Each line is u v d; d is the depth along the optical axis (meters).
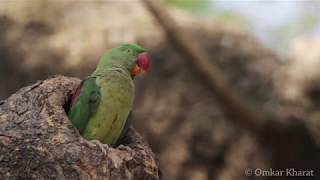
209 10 17.02
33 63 15.42
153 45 15.18
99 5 16.45
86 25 15.94
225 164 14.24
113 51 6.50
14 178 5.14
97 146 5.46
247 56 15.37
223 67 15.16
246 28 17.11
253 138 14.11
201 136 14.40
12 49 15.66
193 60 12.42
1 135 5.33
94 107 6.01
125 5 16.38
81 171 5.28
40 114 5.59
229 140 14.32
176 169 14.21
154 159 5.96
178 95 14.67
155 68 14.95
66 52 15.45
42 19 16.14
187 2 16.77
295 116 13.57
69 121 5.59
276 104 14.51
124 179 5.49
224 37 15.61
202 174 14.19
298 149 13.50
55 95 5.86
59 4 16.50
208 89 12.75
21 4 16.39
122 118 6.18
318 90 14.10
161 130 14.45
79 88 6.11
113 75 6.19
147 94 14.73
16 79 15.40
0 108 5.66
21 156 5.23
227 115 13.09
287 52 16.47
